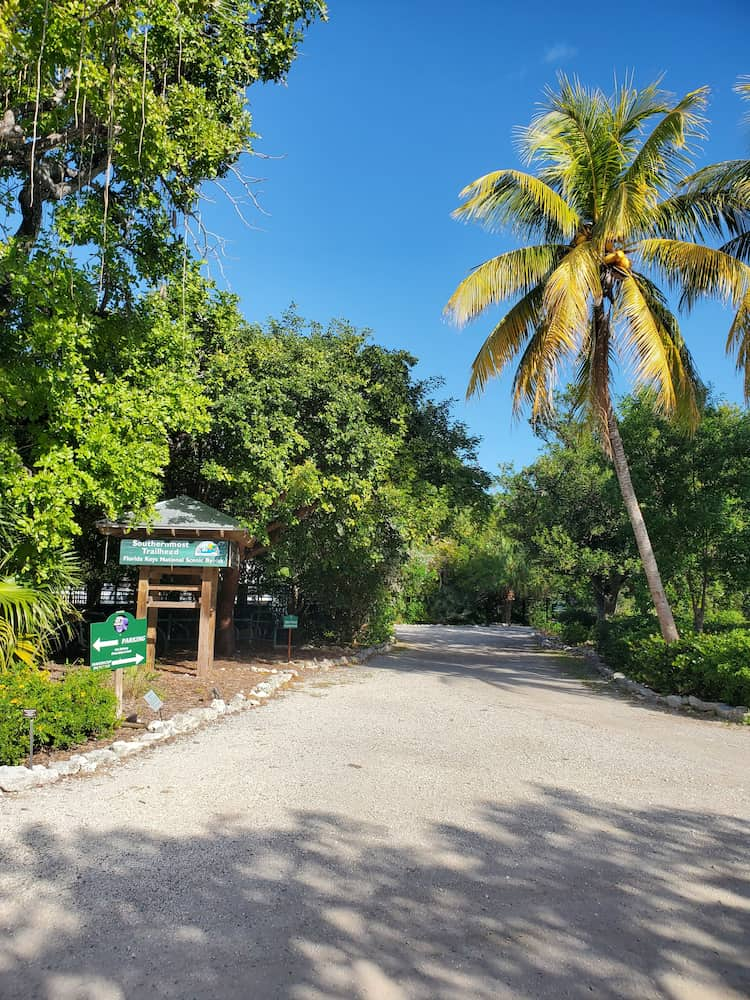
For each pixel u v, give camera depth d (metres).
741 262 11.97
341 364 15.83
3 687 6.37
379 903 3.85
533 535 24.86
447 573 45.94
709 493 16.00
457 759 7.14
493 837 4.92
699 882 4.29
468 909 3.83
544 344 11.99
